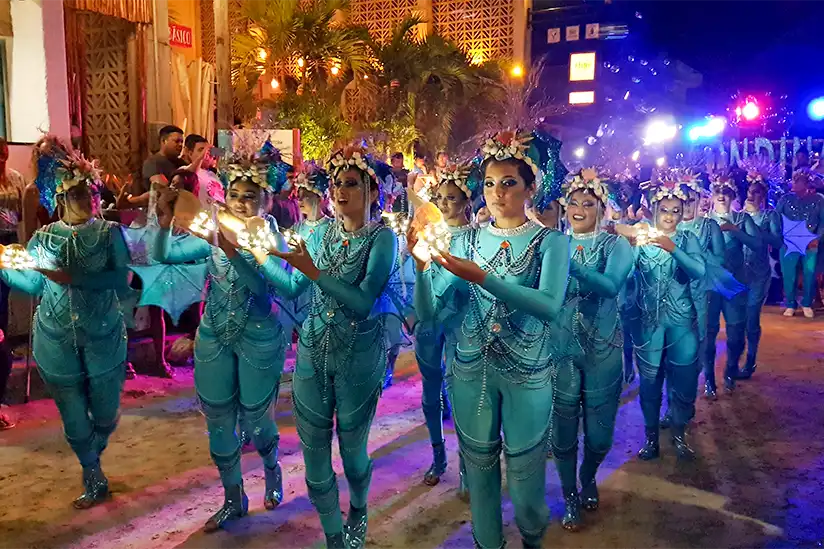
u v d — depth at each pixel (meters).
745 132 16.72
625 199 4.89
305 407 3.21
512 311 2.77
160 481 4.53
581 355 3.76
